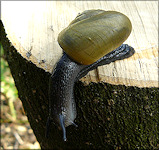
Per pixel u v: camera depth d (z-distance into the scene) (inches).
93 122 5.4
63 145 6.0
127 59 5.5
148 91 5.2
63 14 6.1
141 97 5.2
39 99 5.6
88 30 4.9
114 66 5.3
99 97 5.2
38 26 5.9
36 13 6.2
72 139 5.7
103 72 5.2
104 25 5.0
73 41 4.9
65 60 5.0
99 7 6.5
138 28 6.1
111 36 5.0
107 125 5.4
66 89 5.0
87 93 5.2
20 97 6.3
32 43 5.5
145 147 5.6
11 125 9.5
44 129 6.0
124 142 5.5
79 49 4.9
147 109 5.3
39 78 5.3
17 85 6.1
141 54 5.5
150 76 5.2
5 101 10.0
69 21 6.0
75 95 5.2
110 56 5.4
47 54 5.4
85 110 5.3
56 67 5.0
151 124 5.4
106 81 5.1
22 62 5.4
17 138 9.1
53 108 5.0
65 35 4.9
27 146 8.9
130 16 6.3
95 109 5.3
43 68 5.2
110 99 5.2
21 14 6.1
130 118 5.3
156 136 5.5
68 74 5.0
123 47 5.5
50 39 5.6
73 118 5.3
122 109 5.3
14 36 5.7
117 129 5.4
